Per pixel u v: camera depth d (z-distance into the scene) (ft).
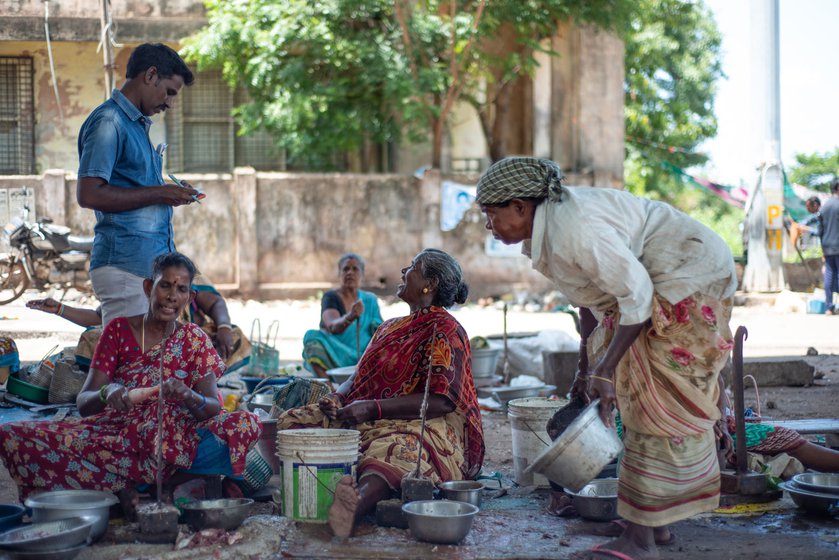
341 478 13.02
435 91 57.06
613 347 11.71
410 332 14.83
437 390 14.25
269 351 25.99
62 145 60.13
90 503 12.58
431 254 14.94
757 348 38.58
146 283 14.30
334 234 57.67
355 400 15.03
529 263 59.41
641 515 11.98
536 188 11.84
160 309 13.82
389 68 55.88
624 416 12.13
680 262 11.87
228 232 56.44
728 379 28.25
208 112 62.85
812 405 25.44
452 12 54.90
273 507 14.44
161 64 17.29
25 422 13.73
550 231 11.77
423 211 58.39
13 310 47.26
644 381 11.89
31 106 59.67
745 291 62.85
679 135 90.99
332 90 57.06
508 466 18.25
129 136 17.16
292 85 56.65
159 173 18.35
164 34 56.59
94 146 16.66
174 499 14.34
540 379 27.73
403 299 15.14
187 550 11.87
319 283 57.52
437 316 14.79
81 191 16.63
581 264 11.53
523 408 16.07
